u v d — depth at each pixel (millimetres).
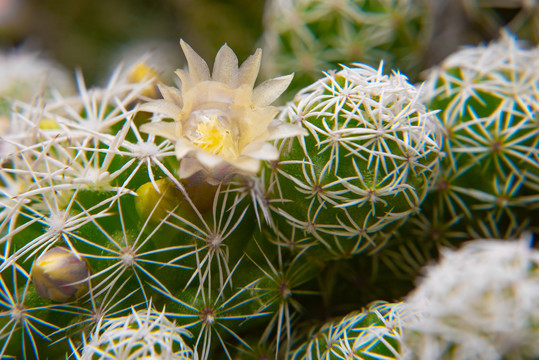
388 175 97
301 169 98
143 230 97
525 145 107
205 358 97
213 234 98
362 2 123
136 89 106
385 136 97
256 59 95
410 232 109
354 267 111
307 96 101
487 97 107
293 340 105
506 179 107
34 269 94
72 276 94
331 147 98
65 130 101
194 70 94
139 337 91
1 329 96
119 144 97
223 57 95
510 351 85
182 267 97
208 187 97
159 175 99
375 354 94
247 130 94
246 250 102
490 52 111
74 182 98
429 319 89
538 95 107
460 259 92
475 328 86
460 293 88
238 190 99
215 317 98
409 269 111
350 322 99
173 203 97
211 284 99
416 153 97
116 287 97
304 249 102
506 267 89
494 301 86
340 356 97
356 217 99
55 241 96
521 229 110
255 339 104
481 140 106
